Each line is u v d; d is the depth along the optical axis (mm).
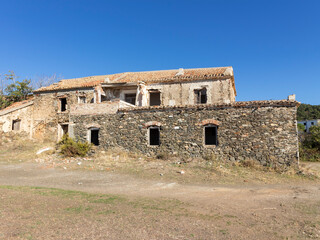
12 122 25953
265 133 15633
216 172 14086
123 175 13539
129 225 5969
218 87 23094
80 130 19969
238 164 15453
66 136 20312
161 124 17781
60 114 26594
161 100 24312
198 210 7535
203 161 15992
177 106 17438
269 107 15781
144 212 7066
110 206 7590
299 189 11164
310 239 5660
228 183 12109
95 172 14250
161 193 9836
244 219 6871
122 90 26016
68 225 5801
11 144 23422
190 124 17156
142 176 13328
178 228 5914
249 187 11367
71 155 18594
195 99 23766
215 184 11852
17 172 14242
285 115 15492
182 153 17000
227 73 23156
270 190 10805
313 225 6527
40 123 27406
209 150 16531
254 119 15930
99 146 19125
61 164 16297
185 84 23984
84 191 9922
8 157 18891
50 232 5328
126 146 18484
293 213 7539
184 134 17188
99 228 5688
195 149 16797
